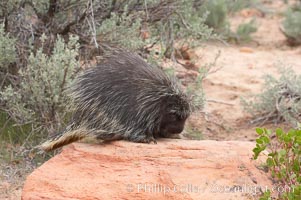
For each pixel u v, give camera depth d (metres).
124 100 9.86
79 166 9.42
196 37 14.98
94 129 9.95
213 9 21.39
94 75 10.16
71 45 11.81
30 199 9.01
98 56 12.10
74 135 10.13
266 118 13.90
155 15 13.89
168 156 9.40
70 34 12.98
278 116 13.85
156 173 9.12
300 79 14.23
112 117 9.86
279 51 20.56
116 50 12.21
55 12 13.09
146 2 13.22
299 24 21.38
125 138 9.95
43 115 11.76
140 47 13.30
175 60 14.61
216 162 9.23
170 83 10.10
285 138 8.98
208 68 14.18
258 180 8.95
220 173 9.06
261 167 9.18
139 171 9.18
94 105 9.95
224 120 14.03
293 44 21.55
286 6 27.30
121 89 9.91
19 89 11.98
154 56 13.51
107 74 10.07
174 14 14.38
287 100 14.09
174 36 14.66
